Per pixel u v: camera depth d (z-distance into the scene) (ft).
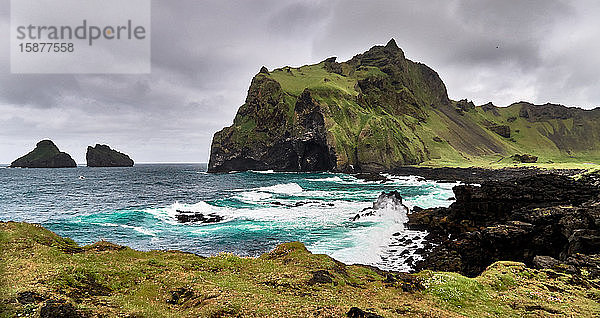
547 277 82.28
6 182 474.49
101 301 50.31
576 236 107.04
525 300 67.26
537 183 175.11
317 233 166.81
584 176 214.48
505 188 168.25
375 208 217.77
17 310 41.65
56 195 326.03
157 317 46.14
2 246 73.97
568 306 64.08
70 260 71.72
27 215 215.72
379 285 72.74
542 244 123.85
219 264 81.56
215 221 194.59
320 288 65.62
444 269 122.01
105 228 176.76
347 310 50.83
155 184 458.50
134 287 61.62
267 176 610.65
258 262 85.71
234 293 58.08
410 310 56.59
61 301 45.57
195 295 57.67
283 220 196.85
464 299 67.21
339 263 89.45
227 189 386.52
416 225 179.22
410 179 510.17
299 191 347.97
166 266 76.07
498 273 83.35
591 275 82.23
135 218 201.98
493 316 59.26
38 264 65.31
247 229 175.11
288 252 94.27
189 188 400.67
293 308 51.39
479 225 162.71
